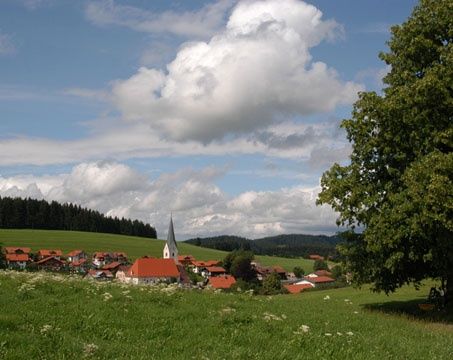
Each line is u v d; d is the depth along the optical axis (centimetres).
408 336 1727
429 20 2914
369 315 2292
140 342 1254
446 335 1866
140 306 1722
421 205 2434
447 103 2597
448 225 2316
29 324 1298
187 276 13425
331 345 1332
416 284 3306
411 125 2752
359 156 3052
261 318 1617
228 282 12144
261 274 15450
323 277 13812
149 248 19800
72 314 1503
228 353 1173
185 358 1112
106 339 1286
